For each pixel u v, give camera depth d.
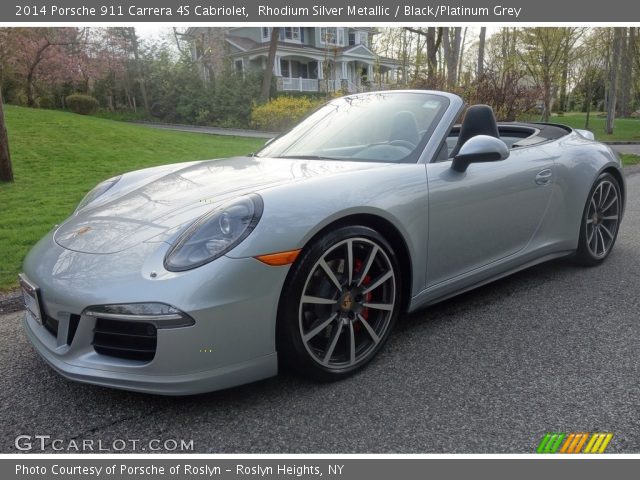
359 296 2.34
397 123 2.93
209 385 1.96
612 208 3.92
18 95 28.70
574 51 25.09
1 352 2.71
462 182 2.70
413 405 2.11
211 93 28.44
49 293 2.06
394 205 2.39
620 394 2.14
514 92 12.47
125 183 3.00
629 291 3.33
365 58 40.38
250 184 2.40
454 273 2.81
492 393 2.18
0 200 6.75
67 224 2.51
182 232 2.06
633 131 27.50
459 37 16.84
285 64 38.66
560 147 3.53
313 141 3.08
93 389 2.31
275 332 2.09
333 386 2.27
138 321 1.87
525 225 3.17
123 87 35.47
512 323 2.88
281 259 2.02
